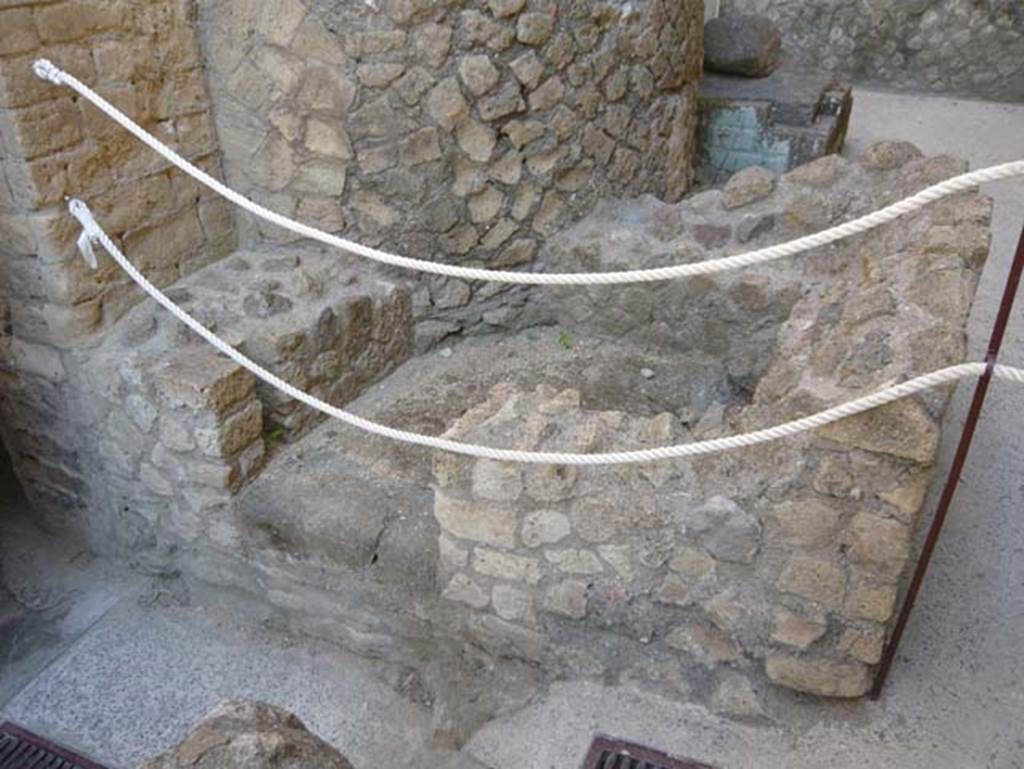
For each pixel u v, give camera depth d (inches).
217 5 105.0
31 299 98.1
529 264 125.9
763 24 190.5
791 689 73.5
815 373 67.4
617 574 74.9
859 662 69.6
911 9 243.3
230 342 99.0
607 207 128.6
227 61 108.0
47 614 105.9
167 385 92.9
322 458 103.4
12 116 86.2
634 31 123.8
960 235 83.2
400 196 112.7
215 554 102.3
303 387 104.7
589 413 77.7
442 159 111.7
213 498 98.0
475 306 125.3
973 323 135.7
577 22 114.5
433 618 89.4
